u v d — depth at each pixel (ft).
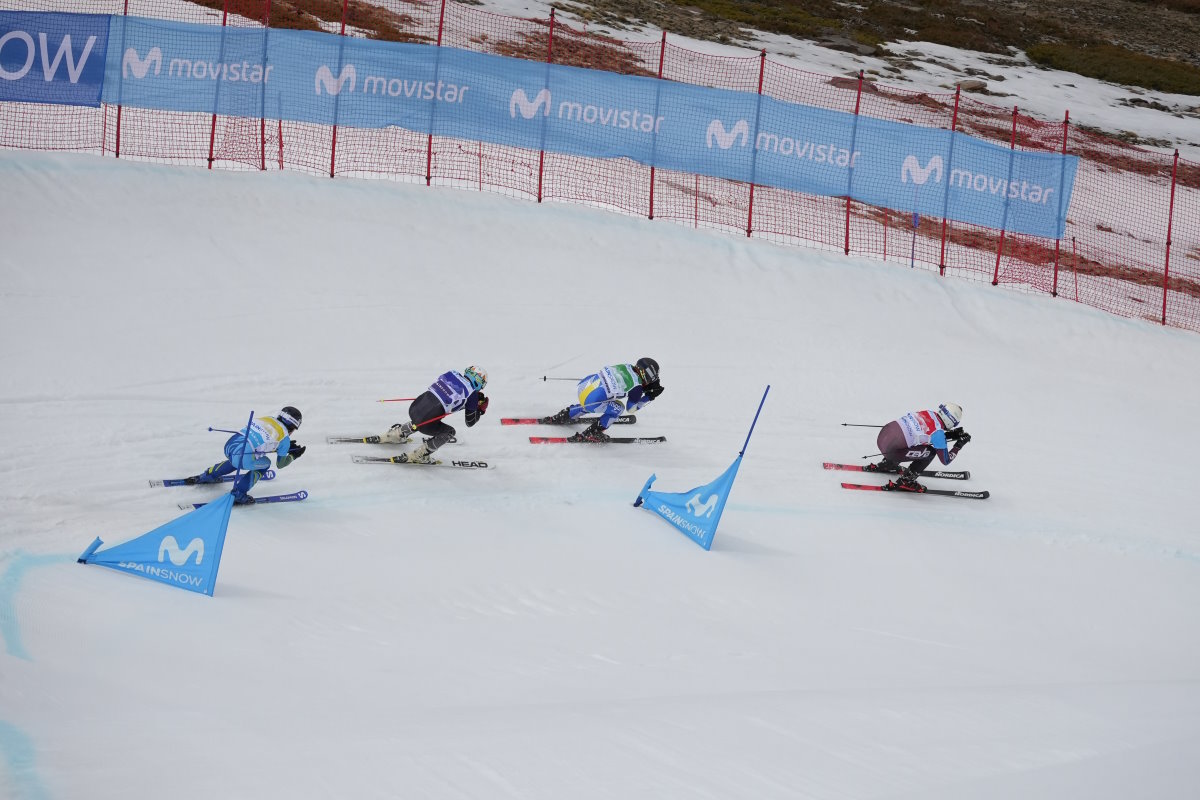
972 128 355.56
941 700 81.56
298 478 125.18
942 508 148.66
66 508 108.47
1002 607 124.06
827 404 170.71
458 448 140.05
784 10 479.00
